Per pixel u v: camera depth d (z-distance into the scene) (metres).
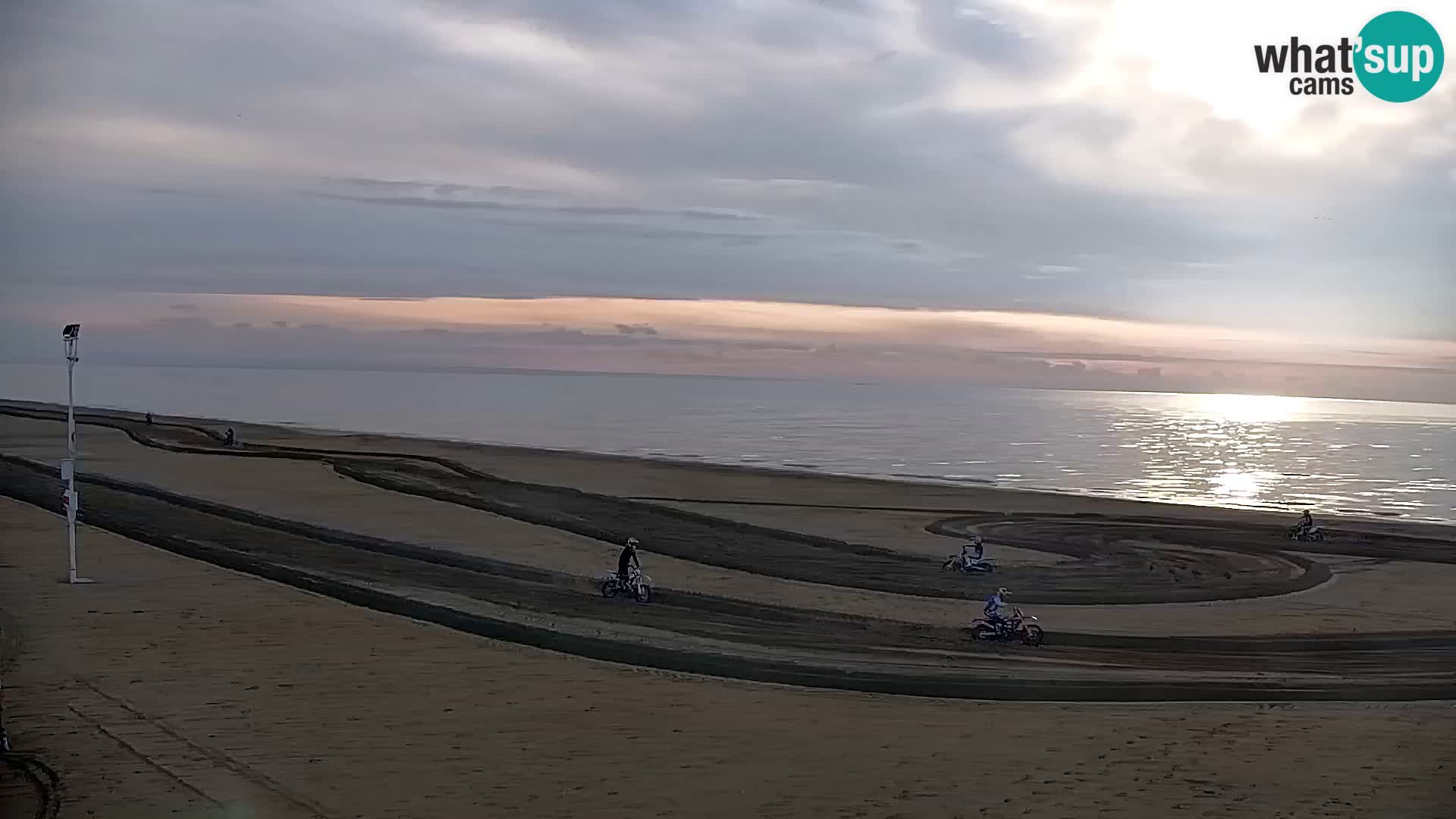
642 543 49.78
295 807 18.95
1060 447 131.25
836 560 47.12
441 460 86.50
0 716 21.22
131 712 23.86
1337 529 62.00
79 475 69.56
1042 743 22.98
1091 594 41.34
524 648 29.89
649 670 28.19
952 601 39.16
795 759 21.77
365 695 25.39
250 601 34.94
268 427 124.00
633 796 19.75
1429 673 29.75
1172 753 22.50
